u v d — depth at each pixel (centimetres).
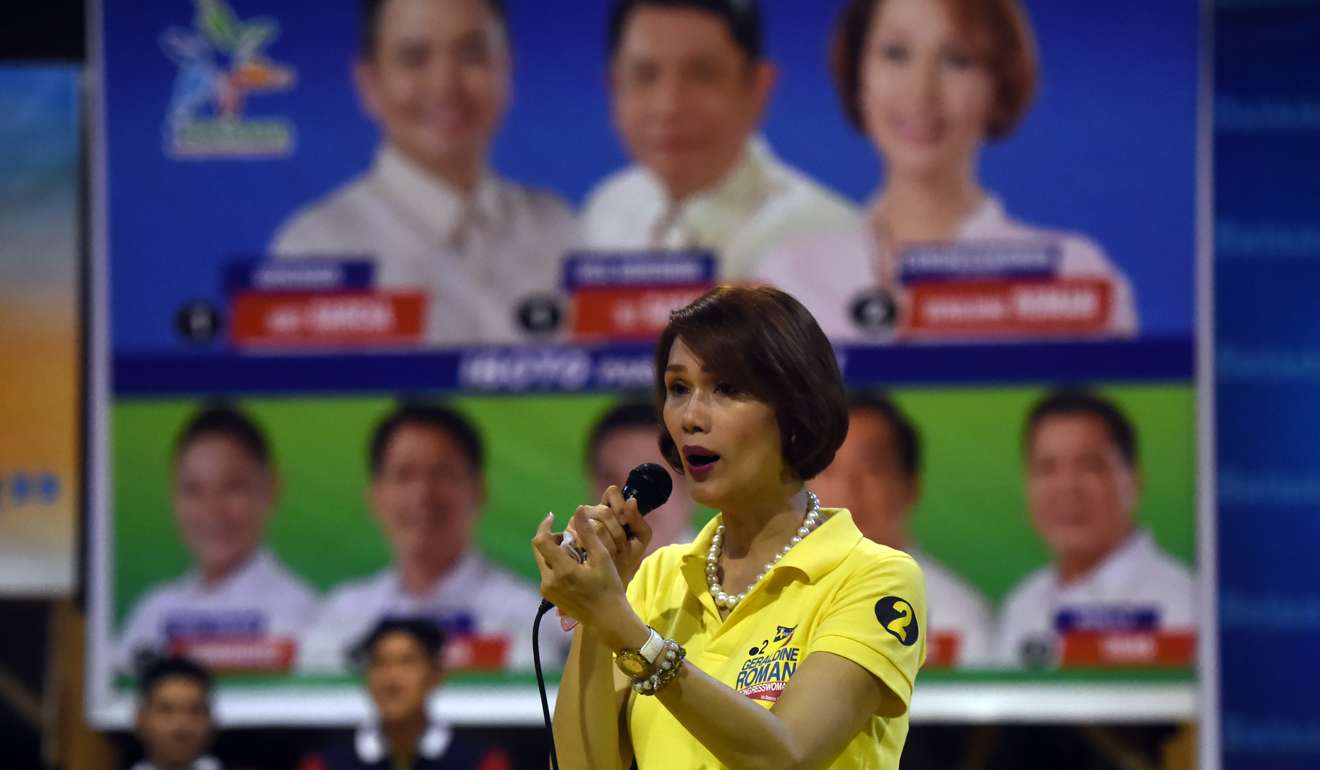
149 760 1137
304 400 1169
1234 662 1127
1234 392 1133
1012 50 1143
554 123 1167
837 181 1151
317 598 1163
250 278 1169
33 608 1168
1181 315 1128
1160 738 1124
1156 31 1134
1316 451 1125
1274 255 1131
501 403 1159
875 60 1150
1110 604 1125
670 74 1158
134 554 1168
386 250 1168
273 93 1174
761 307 428
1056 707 1125
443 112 1168
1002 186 1142
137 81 1174
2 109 1173
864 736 427
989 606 1131
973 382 1137
